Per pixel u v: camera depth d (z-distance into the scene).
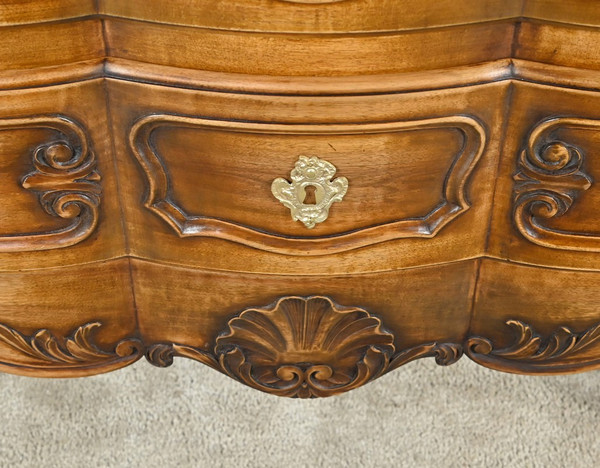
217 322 0.79
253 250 0.71
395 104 0.61
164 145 0.65
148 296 0.77
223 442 1.10
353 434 1.10
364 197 0.68
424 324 0.79
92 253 0.72
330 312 0.76
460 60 0.60
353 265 0.72
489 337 0.81
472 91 0.61
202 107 0.62
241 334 0.79
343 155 0.65
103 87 0.62
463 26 0.58
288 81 0.61
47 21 0.58
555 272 0.74
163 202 0.69
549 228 0.70
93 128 0.64
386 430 1.10
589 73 0.60
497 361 0.83
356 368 0.82
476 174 0.67
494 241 0.72
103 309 0.78
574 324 0.79
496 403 1.13
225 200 0.68
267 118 0.62
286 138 0.64
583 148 0.65
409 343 0.81
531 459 1.08
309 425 1.11
